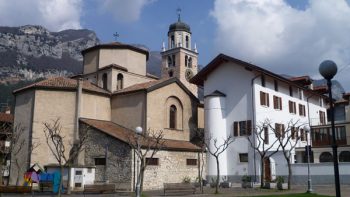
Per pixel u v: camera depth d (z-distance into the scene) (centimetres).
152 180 3400
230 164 4106
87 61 4734
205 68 4447
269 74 4159
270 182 3406
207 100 4294
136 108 4012
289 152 3606
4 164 4228
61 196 2748
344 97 5747
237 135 4106
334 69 1067
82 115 3897
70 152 3541
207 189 3366
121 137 3400
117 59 4588
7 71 19938
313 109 5294
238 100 4181
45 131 3644
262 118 4078
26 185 3362
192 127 4503
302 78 5306
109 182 3325
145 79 4803
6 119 5672
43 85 3781
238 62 4147
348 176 3531
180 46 8262
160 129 4041
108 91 4309
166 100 4200
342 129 4694
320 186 3394
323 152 4734
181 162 3794
